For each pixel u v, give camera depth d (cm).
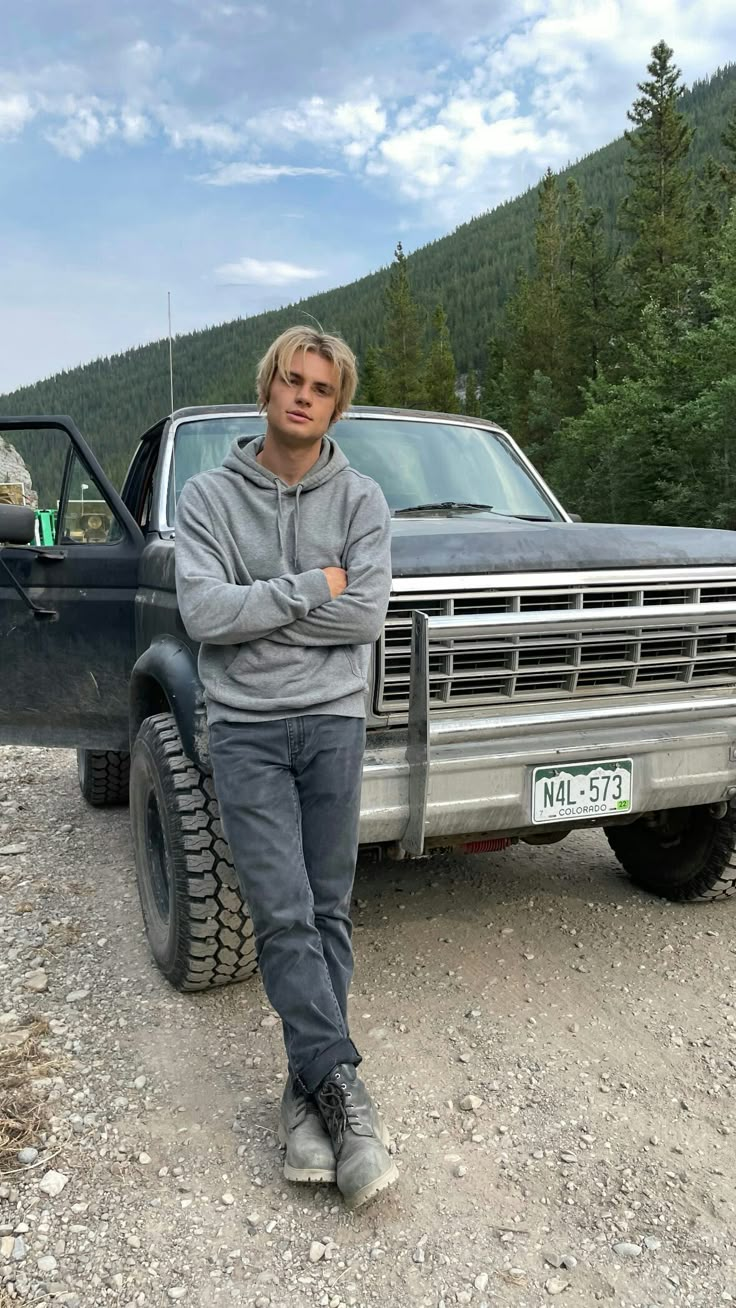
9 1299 180
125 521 382
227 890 277
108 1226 200
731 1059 268
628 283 5631
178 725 270
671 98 5234
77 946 337
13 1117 235
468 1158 224
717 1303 181
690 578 284
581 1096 250
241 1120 238
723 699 293
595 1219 204
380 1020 289
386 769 250
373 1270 189
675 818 366
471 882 402
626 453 3581
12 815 500
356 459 402
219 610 205
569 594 270
